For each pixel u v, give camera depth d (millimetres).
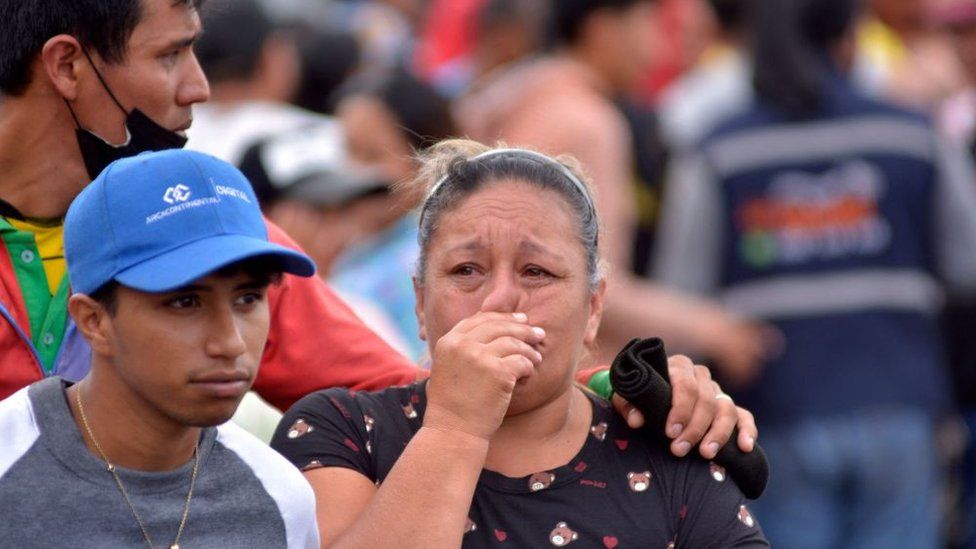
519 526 4367
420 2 13008
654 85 11742
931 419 8492
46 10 4570
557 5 9070
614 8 8961
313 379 5090
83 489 3988
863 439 8375
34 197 4707
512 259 4410
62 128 4664
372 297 7531
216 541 4105
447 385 4266
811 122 8500
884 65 11578
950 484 9422
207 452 4156
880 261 8492
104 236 3945
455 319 4430
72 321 4664
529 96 8672
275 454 4258
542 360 4391
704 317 8367
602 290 4660
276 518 4180
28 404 4043
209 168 4059
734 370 8430
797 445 8391
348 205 7582
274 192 7723
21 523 3934
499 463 4449
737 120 8555
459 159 4562
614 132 8531
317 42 10016
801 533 8453
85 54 4602
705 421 4523
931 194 8641
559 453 4477
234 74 8859
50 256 4738
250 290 4008
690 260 8555
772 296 8453
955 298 9016
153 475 4047
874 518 8492
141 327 3918
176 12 4660
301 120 8969
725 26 10570
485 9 9344
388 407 4590
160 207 3959
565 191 4504
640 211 8992
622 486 4453
